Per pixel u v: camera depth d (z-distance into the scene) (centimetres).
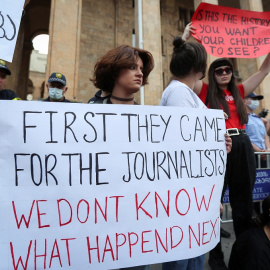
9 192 131
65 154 141
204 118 177
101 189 144
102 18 1536
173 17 1748
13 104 138
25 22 1856
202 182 168
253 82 287
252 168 246
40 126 140
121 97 175
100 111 151
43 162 138
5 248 127
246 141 248
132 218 146
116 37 1532
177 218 155
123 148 152
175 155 162
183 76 203
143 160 154
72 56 1001
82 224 138
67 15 1027
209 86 265
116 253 140
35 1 1825
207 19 289
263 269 208
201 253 159
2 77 276
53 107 144
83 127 147
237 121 259
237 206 250
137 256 144
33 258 129
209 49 279
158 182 155
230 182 255
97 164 145
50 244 132
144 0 1181
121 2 1588
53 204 136
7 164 133
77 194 139
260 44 288
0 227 128
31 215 132
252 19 299
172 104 186
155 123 161
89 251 137
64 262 133
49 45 971
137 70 170
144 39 1141
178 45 202
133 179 150
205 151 173
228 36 288
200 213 163
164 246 150
